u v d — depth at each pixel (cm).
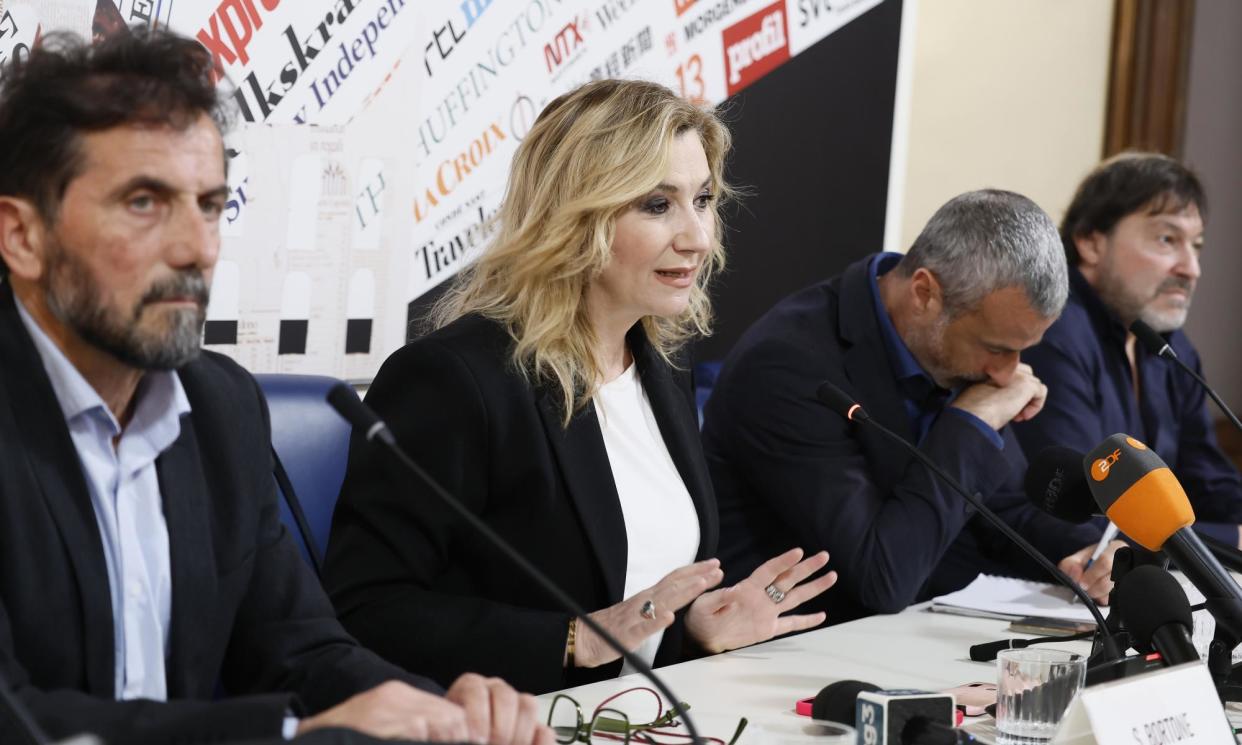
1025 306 263
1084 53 518
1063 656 171
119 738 129
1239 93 579
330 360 305
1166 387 370
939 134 474
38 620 144
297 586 174
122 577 152
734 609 212
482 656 197
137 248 140
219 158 145
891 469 267
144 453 156
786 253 398
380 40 307
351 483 211
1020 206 269
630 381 231
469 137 328
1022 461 298
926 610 252
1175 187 346
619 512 217
